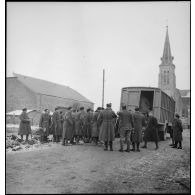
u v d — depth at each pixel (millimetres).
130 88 16500
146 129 12742
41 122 14641
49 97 40688
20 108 38531
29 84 39719
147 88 16203
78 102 48125
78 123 13695
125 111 11164
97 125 13023
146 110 17203
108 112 11164
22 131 14656
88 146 12664
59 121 14680
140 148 12594
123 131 11102
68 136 13195
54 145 13055
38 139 15875
